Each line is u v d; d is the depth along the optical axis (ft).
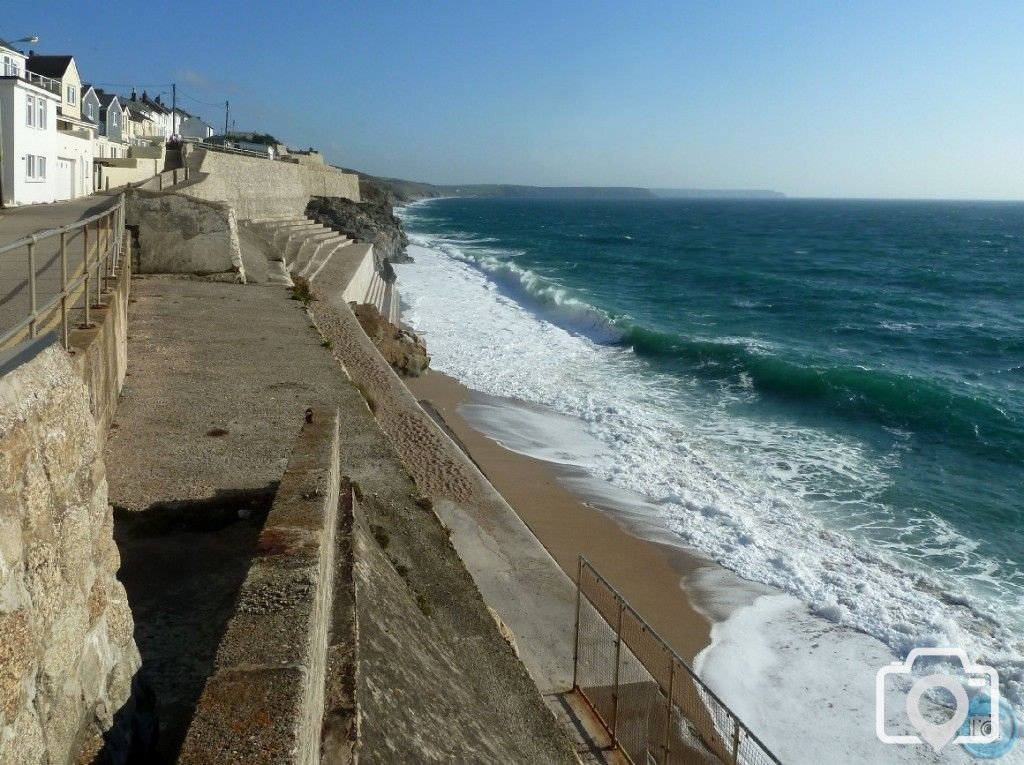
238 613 10.92
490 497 40.65
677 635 34.17
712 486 50.52
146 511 22.21
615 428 61.82
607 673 27.35
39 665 8.80
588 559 40.70
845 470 54.13
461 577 24.80
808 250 265.13
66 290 20.15
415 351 77.87
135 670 12.50
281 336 43.27
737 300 141.08
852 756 27.48
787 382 75.36
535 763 18.25
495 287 139.23
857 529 45.06
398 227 231.91
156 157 139.95
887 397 70.49
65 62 119.24
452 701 17.19
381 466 29.25
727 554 41.57
